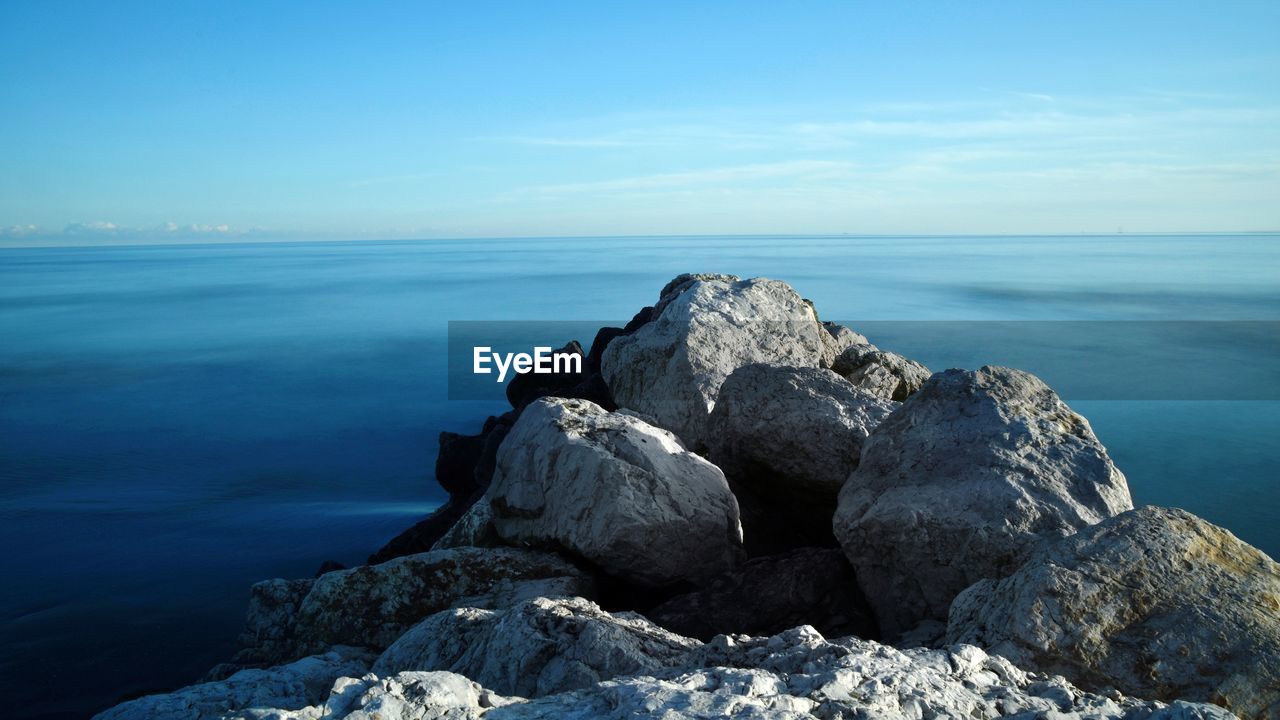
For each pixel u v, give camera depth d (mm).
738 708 3758
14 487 25766
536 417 10398
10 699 12758
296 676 5977
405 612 8844
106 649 14500
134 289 128125
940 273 132875
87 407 39406
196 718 5203
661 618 8094
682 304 14375
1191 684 5055
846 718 3783
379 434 33531
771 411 10148
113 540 20562
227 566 18781
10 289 130875
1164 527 6059
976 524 7285
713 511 9508
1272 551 19562
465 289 117812
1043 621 5422
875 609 7828
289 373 48281
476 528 10641
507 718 3920
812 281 116875
